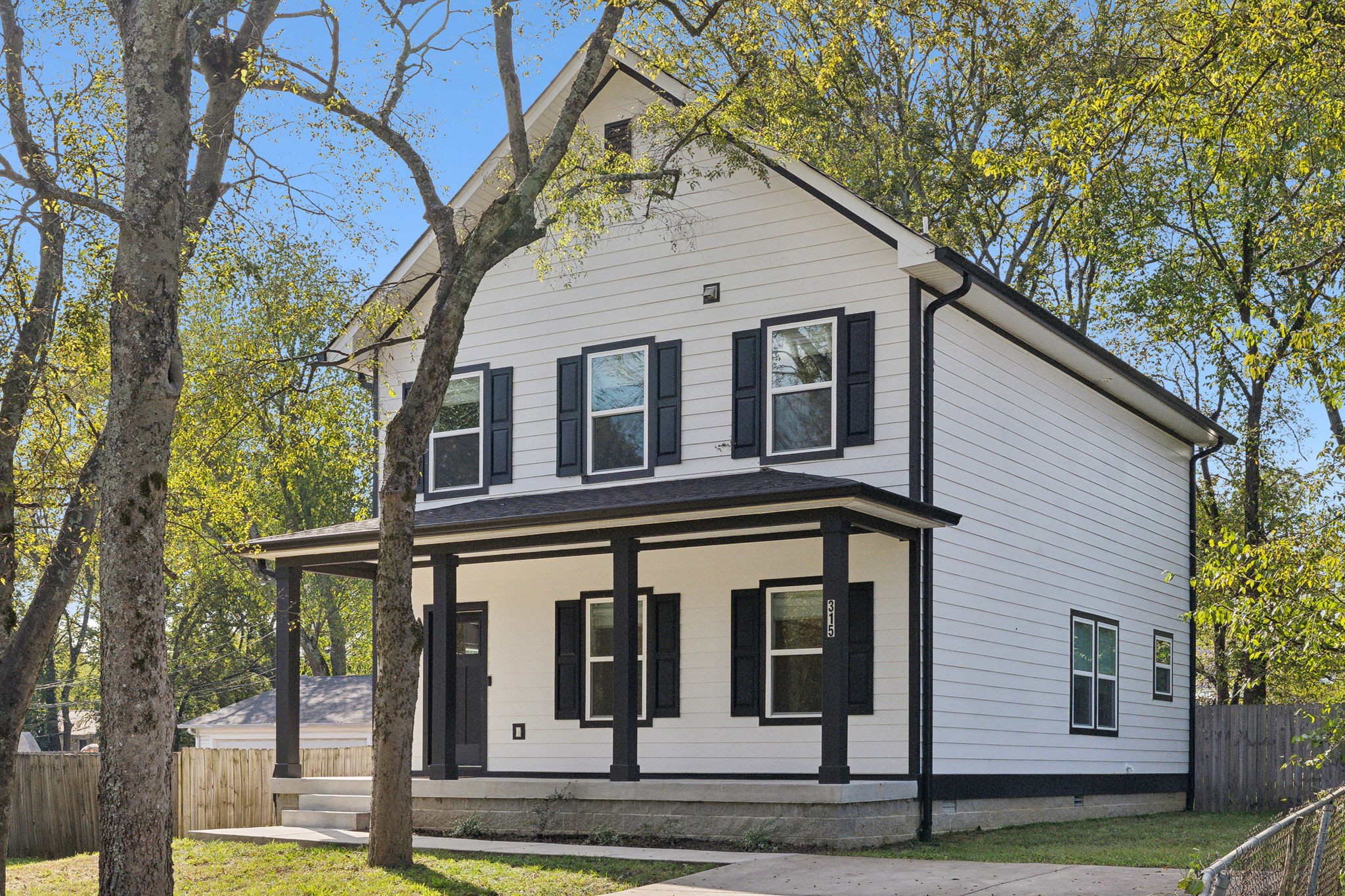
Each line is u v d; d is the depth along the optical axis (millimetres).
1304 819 8414
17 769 22375
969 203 31609
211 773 20578
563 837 16516
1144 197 29547
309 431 17891
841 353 17656
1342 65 14562
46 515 15672
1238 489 31609
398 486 14023
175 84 12172
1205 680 32938
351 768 24125
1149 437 24719
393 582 13961
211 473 18797
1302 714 16719
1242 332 12461
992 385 18875
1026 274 32406
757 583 18172
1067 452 21047
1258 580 11648
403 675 13914
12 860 20984
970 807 17375
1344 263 14938
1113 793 21672
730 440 18453
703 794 15531
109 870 10977
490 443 20719
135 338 11625
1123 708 22391
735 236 18859
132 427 11508
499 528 17109
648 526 16594
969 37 29953
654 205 19516
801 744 17531
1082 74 29484
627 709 16406
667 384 19141
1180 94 14109
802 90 26969
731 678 18188
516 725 20141
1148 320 30922
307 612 47219
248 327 23359
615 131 19984
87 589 38719
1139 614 23438
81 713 63781
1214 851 14695
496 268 21062
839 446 17469
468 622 20969
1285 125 15852
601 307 19938
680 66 17875
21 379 14461
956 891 11227
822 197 17891
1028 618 19281
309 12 15336
